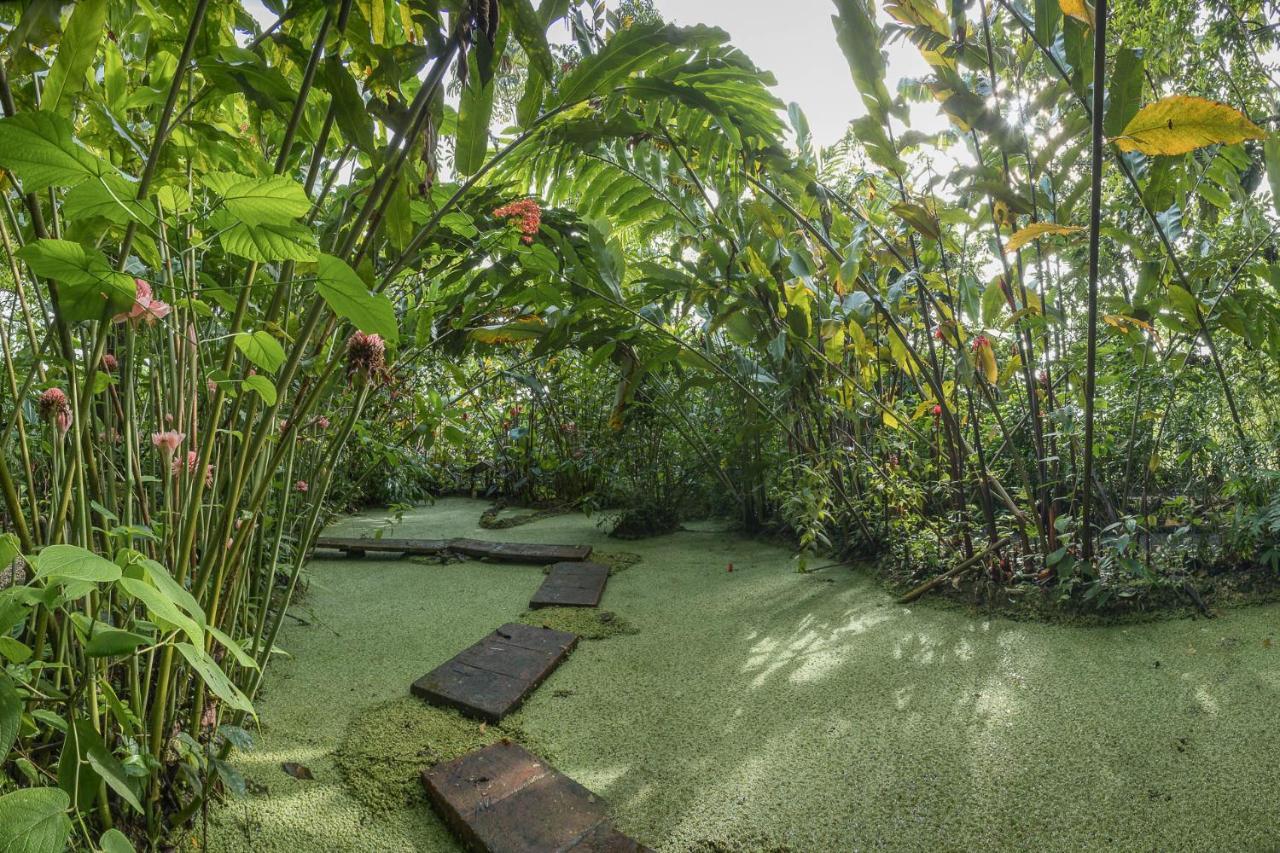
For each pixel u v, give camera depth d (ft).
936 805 3.75
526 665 5.68
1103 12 4.56
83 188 2.07
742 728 4.66
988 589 6.77
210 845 3.57
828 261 7.57
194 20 2.49
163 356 4.08
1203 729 4.28
